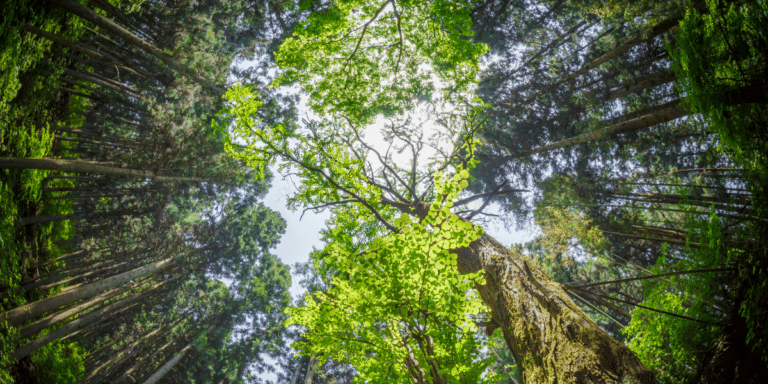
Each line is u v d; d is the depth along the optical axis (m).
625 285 15.80
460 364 4.62
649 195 11.89
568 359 3.87
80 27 15.36
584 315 4.45
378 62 9.21
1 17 11.64
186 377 25.52
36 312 11.55
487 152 17.89
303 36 8.18
